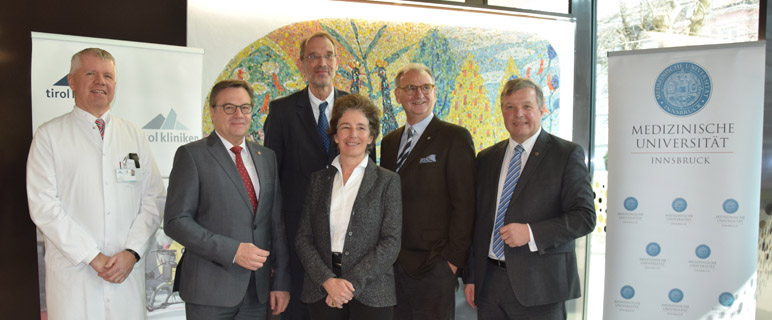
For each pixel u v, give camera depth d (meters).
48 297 2.36
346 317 2.27
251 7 3.31
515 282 2.46
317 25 3.43
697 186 2.56
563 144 2.58
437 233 2.63
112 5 3.17
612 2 3.87
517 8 3.78
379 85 3.56
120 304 2.42
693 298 2.59
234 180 2.30
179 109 2.96
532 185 2.52
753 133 2.46
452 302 2.66
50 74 2.71
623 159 2.70
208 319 2.23
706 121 2.53
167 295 3.05
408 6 3.61
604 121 3.97
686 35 3.35
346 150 2.28
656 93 2.62
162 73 2.92
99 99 2.41
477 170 2.79
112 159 2.45
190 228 2.17
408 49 3.61
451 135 2.70
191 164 2.25
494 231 2.62
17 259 3.07
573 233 2.38
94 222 2.37
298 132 2.90
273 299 2.54
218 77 3.26
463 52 3.71
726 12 3.09
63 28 3.09
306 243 2.30
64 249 2.25
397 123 3.61
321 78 2.92
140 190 2.56
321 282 2.17
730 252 2.52
